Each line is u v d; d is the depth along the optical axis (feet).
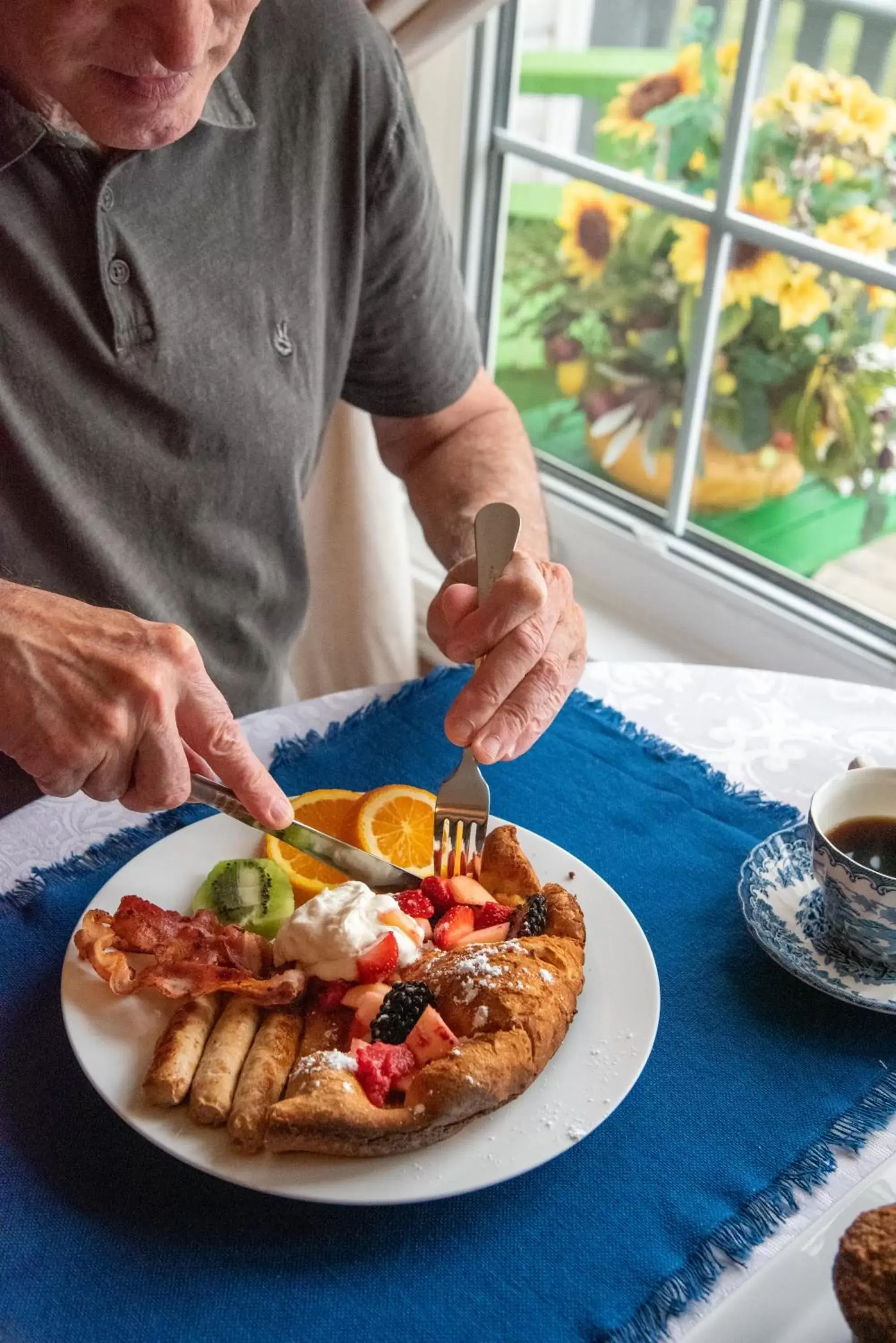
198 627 4.31
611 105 5.83
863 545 5.60
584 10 5.75
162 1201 2.43
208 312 3.96
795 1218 2.42
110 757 2.82
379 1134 2.34
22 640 2.84
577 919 2.87
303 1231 2.38
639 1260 2.34
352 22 4.16
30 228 3.60
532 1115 2.50
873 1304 1.98
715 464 5.98
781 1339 2.05
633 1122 2.62
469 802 3.25
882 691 4.01
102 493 3.94
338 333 4.49
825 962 2.99
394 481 6.16
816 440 5.58
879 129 4.93
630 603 6.44
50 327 3.70
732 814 3.50
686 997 2.93
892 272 5.04
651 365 6.10
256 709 4.60
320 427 4.59
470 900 3.00
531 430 6.86
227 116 3.92
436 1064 2.40
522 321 6.66
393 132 4.27
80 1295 2.26
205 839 3.24
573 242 6.23
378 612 6.31
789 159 5.25
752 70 5.20
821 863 2.90
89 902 3.12
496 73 6.21
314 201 4.18
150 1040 2.63
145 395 3.88
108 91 3.11
